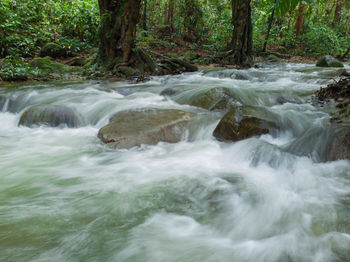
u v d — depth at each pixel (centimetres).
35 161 356
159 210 249
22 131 483
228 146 386
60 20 1373
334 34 1911
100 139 413
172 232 219
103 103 576
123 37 950
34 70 931
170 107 535
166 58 1112
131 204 256
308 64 1412
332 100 520
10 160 359
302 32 2173
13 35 1098
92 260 186
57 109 510
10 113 612
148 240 208
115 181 302
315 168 309
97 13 1359
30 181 302
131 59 983
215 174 318
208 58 1404
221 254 192
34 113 504
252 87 720
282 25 2003
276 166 323
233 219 237
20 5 1290
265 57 1658
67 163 351
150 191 280
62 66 1007
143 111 477
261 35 1897
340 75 847
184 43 1855
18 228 217
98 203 257
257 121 392
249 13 1338
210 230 222
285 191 276
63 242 203
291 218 229
